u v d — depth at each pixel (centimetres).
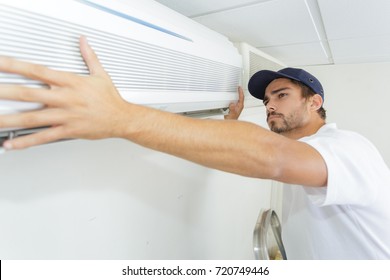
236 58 111
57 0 41
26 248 56
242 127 51
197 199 118
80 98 36
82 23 45
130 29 55
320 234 87
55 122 35
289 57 183
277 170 50
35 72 34
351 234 79
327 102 229
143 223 88
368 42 134
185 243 113
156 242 95
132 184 82
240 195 168
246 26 109
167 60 67
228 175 147
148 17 62
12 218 53
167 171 97
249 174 52
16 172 53
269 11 91
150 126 43
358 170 57
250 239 196
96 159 70
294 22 103
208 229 131
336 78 222
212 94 92
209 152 47
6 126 32
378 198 68
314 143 59
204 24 108
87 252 70
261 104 183
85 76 39
